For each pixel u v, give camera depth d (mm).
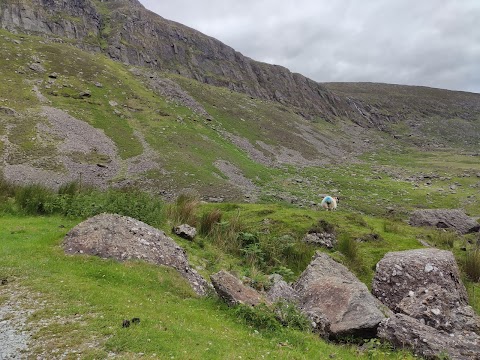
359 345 9547
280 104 172500
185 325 8320
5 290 9148
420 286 12359
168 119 87500
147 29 166625
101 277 10477
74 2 150375
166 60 161750
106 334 7383
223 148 80938
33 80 82375
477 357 8344
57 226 15695
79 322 7816
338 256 16812
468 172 100000
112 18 162000
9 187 21625
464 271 15805
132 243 12477
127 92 96062
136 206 17672
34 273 10109
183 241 16766
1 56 87688
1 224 15391
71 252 11828
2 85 75062
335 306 10641
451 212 34562
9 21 125438
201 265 14625
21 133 58312
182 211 20172
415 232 22641
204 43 185750
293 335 8766
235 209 22969
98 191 22172
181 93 113938
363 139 164375
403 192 69938
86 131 66562
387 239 19594
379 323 9625
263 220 20297
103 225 12938
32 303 8562
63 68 93688
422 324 9281
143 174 55781
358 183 76438
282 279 14352
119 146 65125
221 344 7609
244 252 17391
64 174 49500
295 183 70062
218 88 149500
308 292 11711
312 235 18797
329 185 72562
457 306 10508
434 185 81500
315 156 108000
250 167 73938
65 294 9047
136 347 6984
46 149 55531
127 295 9539
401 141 181750
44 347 6910
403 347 8727
